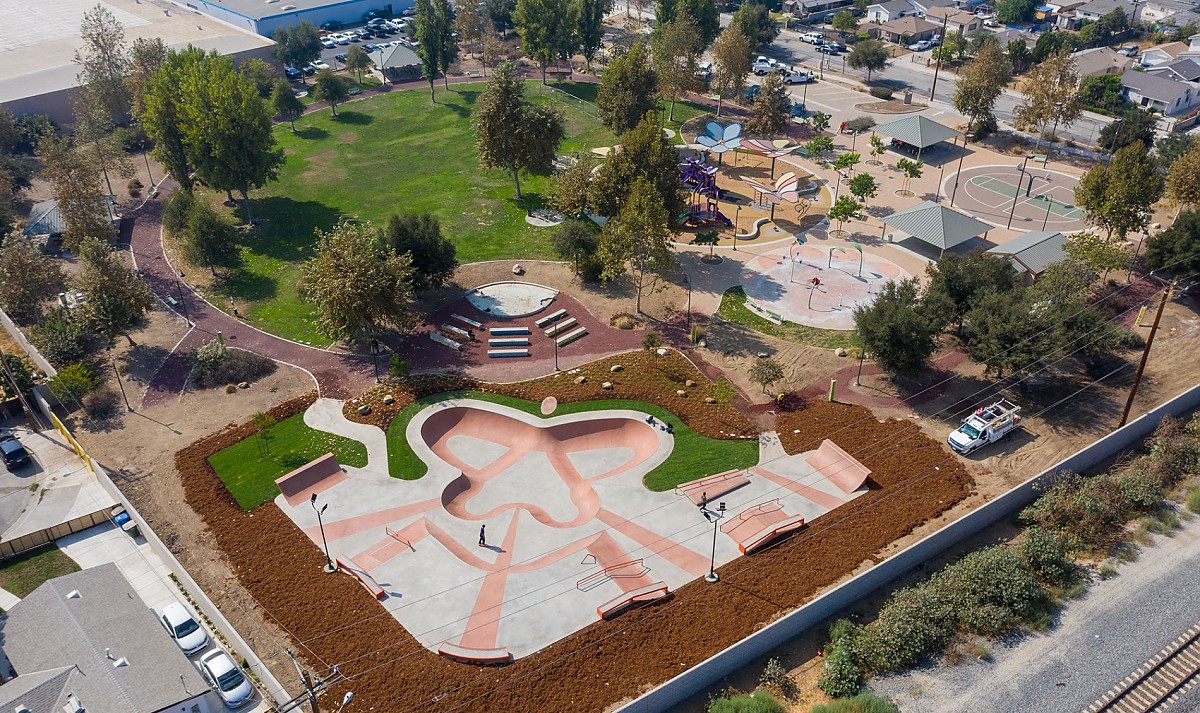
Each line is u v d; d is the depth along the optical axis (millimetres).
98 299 78938
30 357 83250
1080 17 178875
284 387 78000
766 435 70688
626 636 52594
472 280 94750
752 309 88938
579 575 57375
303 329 87062
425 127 137875
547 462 69625
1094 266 85188
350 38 181875
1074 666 50719
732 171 123062
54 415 72750
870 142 130750
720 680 50688
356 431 71688
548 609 54750
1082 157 123000
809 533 60438
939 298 75125
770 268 96875
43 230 103000
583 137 132000
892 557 56219
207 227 93250
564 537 60781
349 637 53000
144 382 79250
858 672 50000
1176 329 84125
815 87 155125
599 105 124312
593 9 154875
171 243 104438
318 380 78750
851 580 54281
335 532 61281
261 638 53094
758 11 171250
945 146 129250
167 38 159750
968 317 75812
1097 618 53906
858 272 95438
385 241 87750
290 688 49875
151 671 48906
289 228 106688
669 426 71562
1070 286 78812
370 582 56531
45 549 61875
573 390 76062
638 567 57844
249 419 73750
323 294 76875
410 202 113312
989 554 56625
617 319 86875
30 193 116938
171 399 76938
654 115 94750
